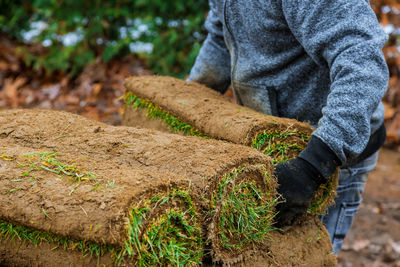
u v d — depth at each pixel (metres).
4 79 4.56
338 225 1.71
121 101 4.23
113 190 0.93
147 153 1.21
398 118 4.72
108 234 0.87
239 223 1.15
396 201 3.61
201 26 4.85
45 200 0.96
